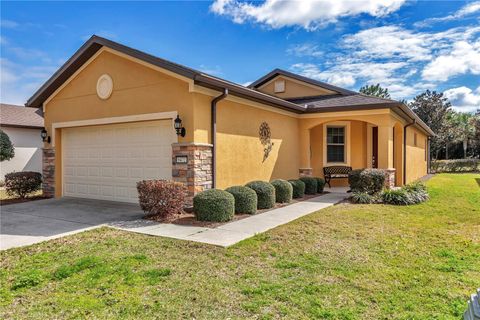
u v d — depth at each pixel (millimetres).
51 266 4262
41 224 6672
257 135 9922
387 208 8312
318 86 14164
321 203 9117
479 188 12930
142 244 5172
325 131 13625
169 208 7051
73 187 10312
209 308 3150
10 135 16234
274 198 8500
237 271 4059
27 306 3209
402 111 11977
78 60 9336
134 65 8461
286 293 3443
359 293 3447
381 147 11008
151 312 3074
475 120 29406
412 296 3377
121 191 9141
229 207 6832
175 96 7770
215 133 8086
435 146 32219
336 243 5234
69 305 3209
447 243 5242
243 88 8320
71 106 9922
